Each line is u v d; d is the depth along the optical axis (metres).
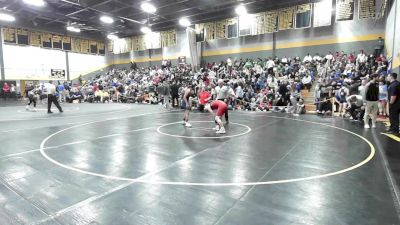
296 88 15.41
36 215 3.24
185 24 23.30
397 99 8.15
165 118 12.38
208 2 20.08
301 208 3.40
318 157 5.73
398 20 11.50
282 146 6.72
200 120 11.61
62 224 3.04
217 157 5.74
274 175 4.61
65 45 29.98
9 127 9.70
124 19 24.25
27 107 16.53
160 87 18.64
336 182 4.27
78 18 24.48
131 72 29.70
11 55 26.30
